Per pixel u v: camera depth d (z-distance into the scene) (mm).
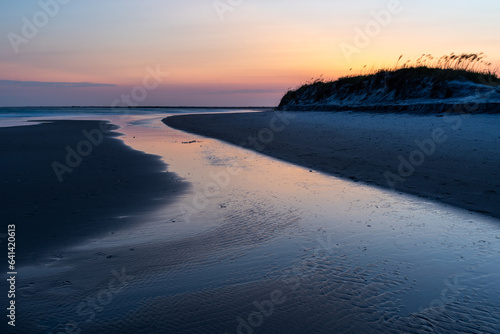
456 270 3424
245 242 4230
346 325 2605
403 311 2771
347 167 8414
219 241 4273
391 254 3811
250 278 3352
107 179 7629
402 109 19188
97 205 5730
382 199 5875
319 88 32750
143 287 3199
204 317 2730
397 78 23234
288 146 12062
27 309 2852
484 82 20516
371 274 3377
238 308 2850
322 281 3266
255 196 6242
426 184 6531
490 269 3428
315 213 5258
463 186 6223
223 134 16859
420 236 4285
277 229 4645
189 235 4477
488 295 2980
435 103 17469
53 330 2588
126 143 14125
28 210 5449
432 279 3264
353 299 2951
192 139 15484
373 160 8938
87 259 3781
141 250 4023
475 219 4750
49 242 4238
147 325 2639
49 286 3213
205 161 9898
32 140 14836
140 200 6039
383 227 4621
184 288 3178
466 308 2803
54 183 7215
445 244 4027
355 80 28406
